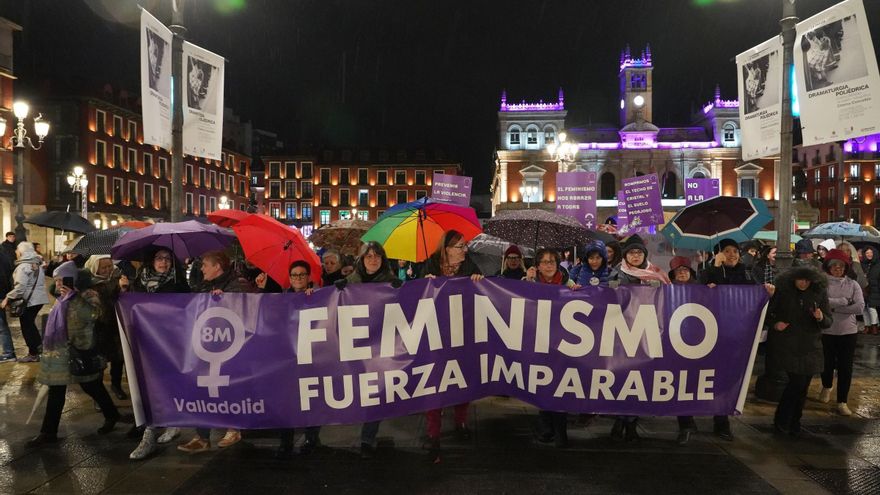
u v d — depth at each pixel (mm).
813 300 5797
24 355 9852
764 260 10305
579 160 56219
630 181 13312
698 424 6359
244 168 75250
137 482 4777
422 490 4633
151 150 55000
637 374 5355
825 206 72688
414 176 76250
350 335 5219
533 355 5406
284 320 5184
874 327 13023
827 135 6996
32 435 5867
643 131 56531
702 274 6438
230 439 5645
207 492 4598
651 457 5359
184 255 6805
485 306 5426
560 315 5398
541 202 55281
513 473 4980
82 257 8664
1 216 37750
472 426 6273
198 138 8609
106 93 49656
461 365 5383
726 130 56156
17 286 9023
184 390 5148
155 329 5160
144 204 53906
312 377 5180
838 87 6867
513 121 57219
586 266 6613
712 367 5352
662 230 7391
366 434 5324
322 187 77000
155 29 7523
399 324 5281
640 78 57562
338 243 10992
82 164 46281
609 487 4699
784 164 7695
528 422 6414
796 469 5086
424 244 6824
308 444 5418
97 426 6164
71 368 5551
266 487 4695
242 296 5188
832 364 7152
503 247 9172
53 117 46250
